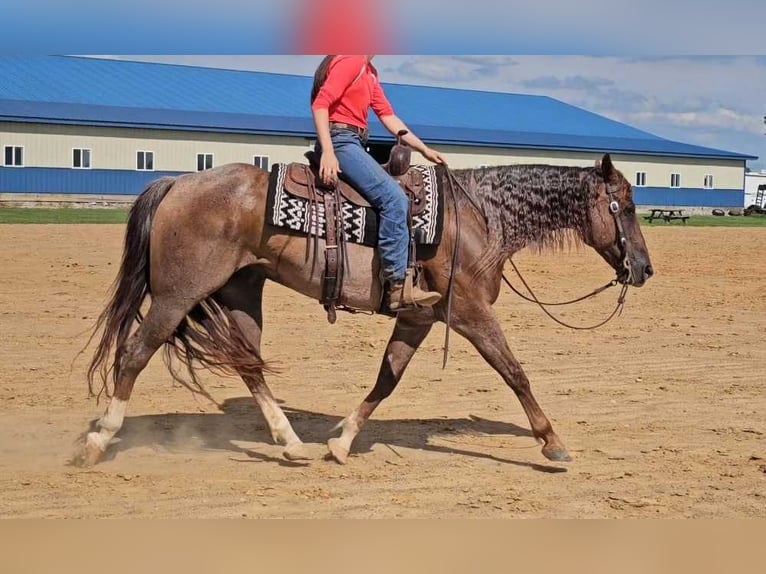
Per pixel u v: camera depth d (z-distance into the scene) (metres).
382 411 8.22
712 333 12.48
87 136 49.41
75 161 49.31
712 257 23.91
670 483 6.25
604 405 8.48
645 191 61.34
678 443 7.25
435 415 8.11
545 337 12.05
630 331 12.59
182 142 51.16
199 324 6.64
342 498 5.86
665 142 66.94
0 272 17.41
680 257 23.88
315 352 10.82
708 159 63.34
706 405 8.51
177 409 8.19
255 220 6.38
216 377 9.46
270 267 6.52
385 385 6.71
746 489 6.13
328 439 7.30
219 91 57.75
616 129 68.81
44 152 48.69
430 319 6.65
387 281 6.41
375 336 11.91
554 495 5.98
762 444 7.24
